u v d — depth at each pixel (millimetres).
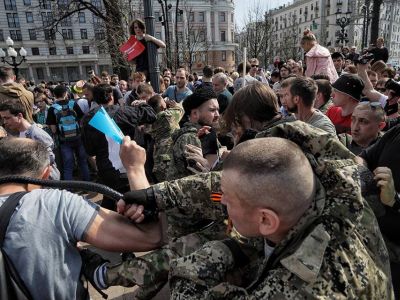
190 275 954
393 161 1745
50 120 5141
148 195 1195
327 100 3398
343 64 8250
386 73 5109
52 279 1061
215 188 1203
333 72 5254
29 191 1191
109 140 3068
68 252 1115
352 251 856
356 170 905
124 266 1214
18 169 1245
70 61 64312
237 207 872
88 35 64125
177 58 15555
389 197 1363
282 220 837
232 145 2496
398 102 3088
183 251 1230
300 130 960
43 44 62250
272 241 938
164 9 15281
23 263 1033
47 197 1138
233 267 1018
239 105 1770
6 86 3123
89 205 1198
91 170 6109
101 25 14617
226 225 1285
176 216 1279
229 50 63625
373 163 1910
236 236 1125
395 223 1628
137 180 1342
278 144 856
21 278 1029
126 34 12031
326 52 5156
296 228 855
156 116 3240
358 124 2324
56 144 5203
